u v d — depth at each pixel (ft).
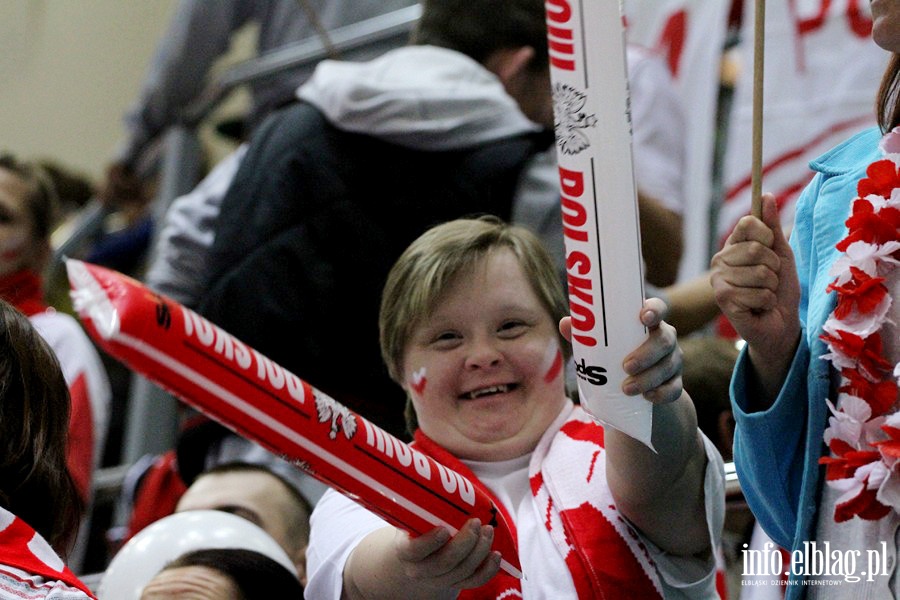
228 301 18.10
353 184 18.30
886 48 10.91
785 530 11.35
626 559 12.00
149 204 32.76
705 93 24.49
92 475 22.50
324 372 17.85
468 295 13.19
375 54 25.80
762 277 10.67
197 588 14.70
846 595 10.52
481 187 18.26
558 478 12.57
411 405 14.34
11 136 46.42
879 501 10.38
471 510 10.36
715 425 16.66
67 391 12.73
